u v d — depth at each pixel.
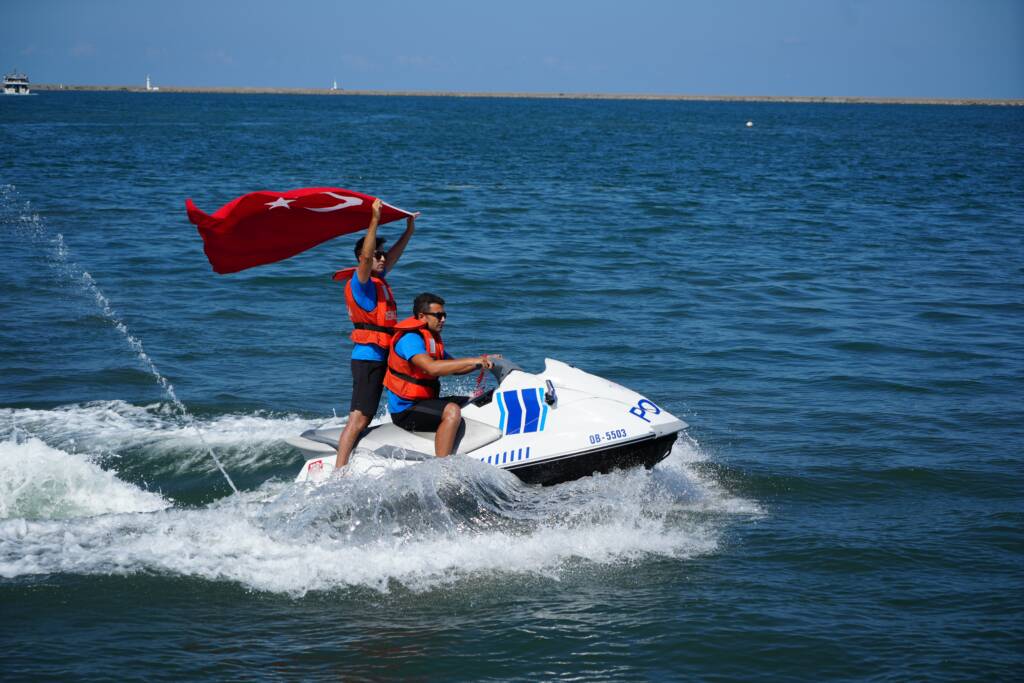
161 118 170.12
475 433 11.66
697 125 193.00
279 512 11.04
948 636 8.79
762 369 18.38
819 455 13.83
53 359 18.06
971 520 11.55
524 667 8.33
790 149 105.44
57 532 10.66
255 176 57.44
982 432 14.80
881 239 35.69
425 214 40.34
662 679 8.13
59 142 90.06
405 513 10.98
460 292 24.55
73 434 14.13
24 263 27.34
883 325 22.00
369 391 11.54
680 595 9.63
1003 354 19.53
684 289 25.67
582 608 9.37
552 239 34.00
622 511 11.61
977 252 32.81
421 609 9.34
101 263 27.72
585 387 12.41
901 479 12.91
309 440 11.84
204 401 15.75
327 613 9.23
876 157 91.94
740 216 42.03
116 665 8.21
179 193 46.34
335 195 12.09
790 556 10.55
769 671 8.23
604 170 68.88
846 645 8.64
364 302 11.54
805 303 24.25
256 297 23.94
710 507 11.97
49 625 8.88
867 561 10.40
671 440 11.91
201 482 12.56
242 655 8.45
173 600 9.38
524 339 20.17
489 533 11.02
